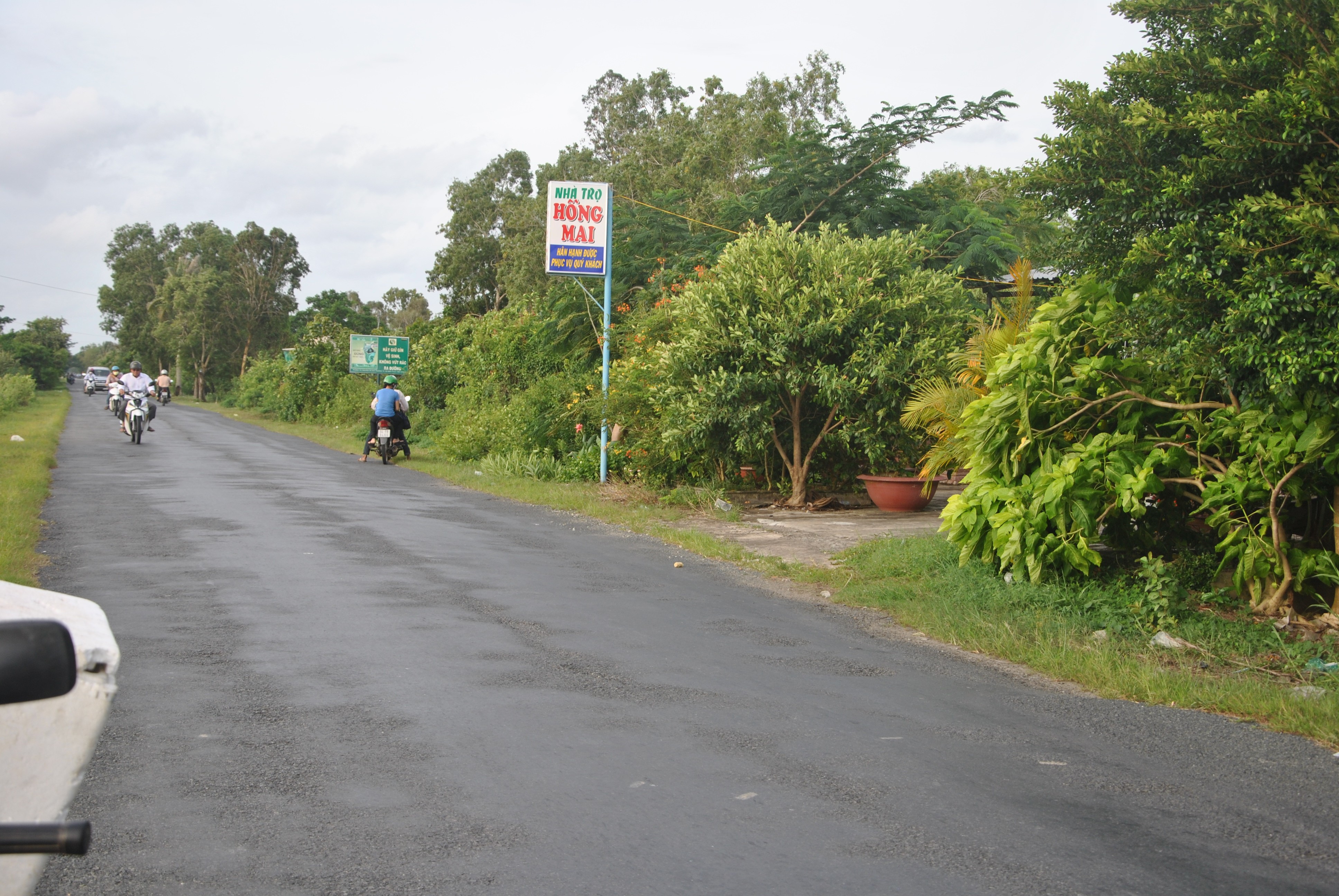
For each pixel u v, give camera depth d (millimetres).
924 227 16094
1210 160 6887
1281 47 6840
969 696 6031
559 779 4367
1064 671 6605
